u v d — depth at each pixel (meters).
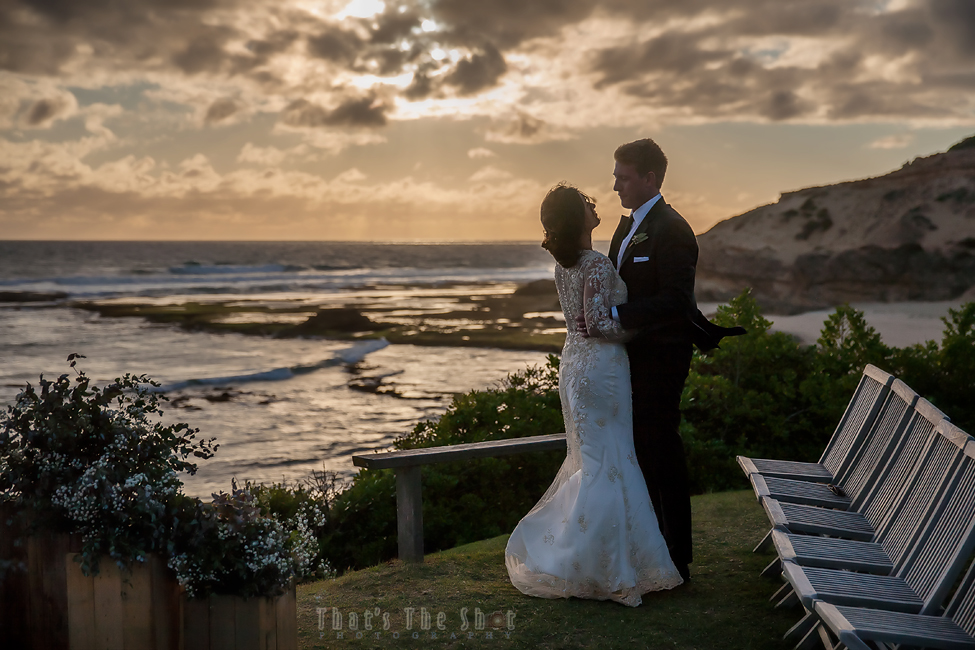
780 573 4.00
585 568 3.68
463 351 27.28
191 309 43.34
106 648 2.46
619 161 3.93
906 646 2.68
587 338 3.83
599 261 3.76
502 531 5.63
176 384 19.05
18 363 23.59
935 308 34.22
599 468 3.74
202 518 2.48
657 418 3.88
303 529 2.95
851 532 3.54
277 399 17.53
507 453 4.59
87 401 2.64
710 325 3.91
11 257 114.31
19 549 2.54
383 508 5.45
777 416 6.74
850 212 44.34
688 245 3.76
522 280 88.44
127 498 2.46
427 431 6.61
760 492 3.96
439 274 101.88
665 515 3.96
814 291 42.09
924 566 2.92
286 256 142.25
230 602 2.50
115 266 97.00
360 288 70.00
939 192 41.44
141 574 2.42
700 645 3.21
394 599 3.80
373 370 22.44
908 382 7.00
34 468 2.53
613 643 3.24
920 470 3.40
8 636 2.55
